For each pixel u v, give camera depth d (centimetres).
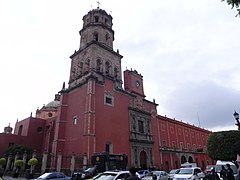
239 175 348
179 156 5209
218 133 3116
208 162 6481
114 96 3944
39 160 3136
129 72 4712
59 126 3669
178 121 5856
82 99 3616
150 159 4197
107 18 4806
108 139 3453
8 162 3275
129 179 695
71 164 2877
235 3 745
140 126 4356
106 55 4278
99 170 2267
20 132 4728
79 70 4184
